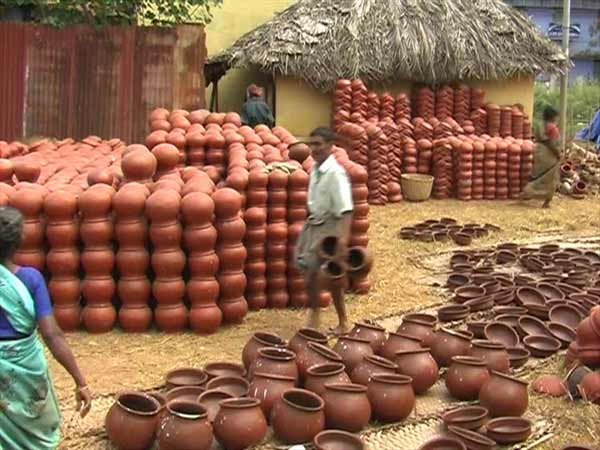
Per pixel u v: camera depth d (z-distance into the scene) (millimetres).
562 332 8102
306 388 6145
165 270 7867
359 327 7168
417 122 17266
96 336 7863
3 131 14969
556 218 15375
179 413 5441
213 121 11656
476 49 18578
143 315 7957
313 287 7906
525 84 19469
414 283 10445
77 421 6043
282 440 5711
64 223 7793
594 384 6590
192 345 7734
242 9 20906
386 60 17953
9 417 4426
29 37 14930
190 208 7816
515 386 6215
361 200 9438
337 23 18453
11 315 4383
